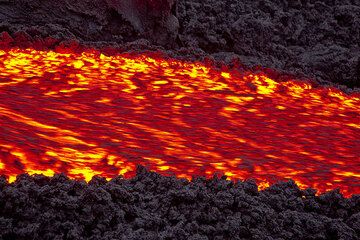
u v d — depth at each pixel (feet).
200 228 22.76
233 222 22.99
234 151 36.09
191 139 37.37
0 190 23.45
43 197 22.79
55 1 60.64
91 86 45.98
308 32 74.49
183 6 70.85
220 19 71.05
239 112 44.57
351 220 25.32
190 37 68.28
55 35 58.13
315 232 24.34
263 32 70.08
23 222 22.07
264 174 33.04
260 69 60.80
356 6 76.79
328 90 57.47
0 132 33.19
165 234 21.83
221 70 57.88
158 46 62.18
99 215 22.86
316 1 77.61
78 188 24.03
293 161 35.76
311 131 42.55
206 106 44.86
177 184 25.63
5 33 55.47
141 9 65.10
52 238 21.79
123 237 21.79
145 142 35.68
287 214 24.63
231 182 26.22
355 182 33.50
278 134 40.73
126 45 60.29
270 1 75.66
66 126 36.55
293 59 69.62
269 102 48.47
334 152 38.55
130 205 23.63
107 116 39.73
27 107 38.99
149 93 46.32
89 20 61.87
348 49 71.15
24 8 59.62
